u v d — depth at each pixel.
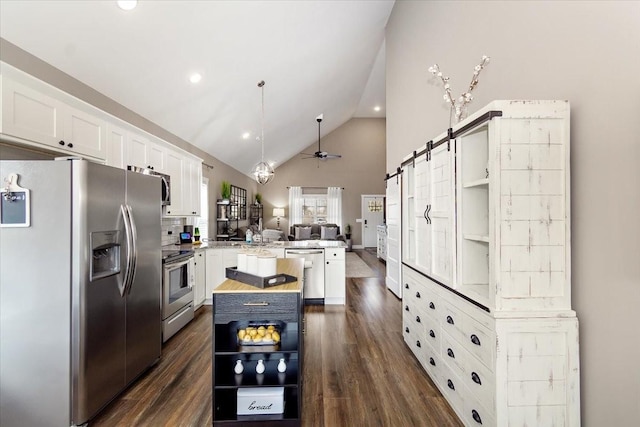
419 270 2.60
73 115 2.36
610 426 1.29
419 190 2.66
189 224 5.19
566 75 1.48
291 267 2.65
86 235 1.82
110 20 2.31
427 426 1.87
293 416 1.89
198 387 2.29
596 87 1.33
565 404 1.45
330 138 11.07
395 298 4.78
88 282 1.83
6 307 1.77
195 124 4.55
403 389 2.27
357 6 3.83
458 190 1.93
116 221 2.10
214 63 3.42
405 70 3.98
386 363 2.67
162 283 3.04
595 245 1.35
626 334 1.22
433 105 3.04
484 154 1.92
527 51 1.73
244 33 3.17
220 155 6.55
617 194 1.25
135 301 2.32
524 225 1.49
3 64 1.79
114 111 3.14
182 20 2.64
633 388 1.20
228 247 4.45
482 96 2.17
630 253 1.20
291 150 9.75
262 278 1.95
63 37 2.24
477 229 1.93
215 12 2.73
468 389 1.78
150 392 2.23
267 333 2.03
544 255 1.49
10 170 1.77
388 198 5.26
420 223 2.65
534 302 1.48
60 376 1.77
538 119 1.49
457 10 2.54
